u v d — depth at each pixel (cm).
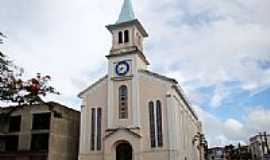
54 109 3844
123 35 3881
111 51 3844
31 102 2450
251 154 9144
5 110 3478
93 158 3512
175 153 3231
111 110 3594
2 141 4012
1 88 2266
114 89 3669
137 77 3625
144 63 3959
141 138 3378
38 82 2483
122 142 3444
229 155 9225
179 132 3572
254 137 9344
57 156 3784
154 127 3400
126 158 3462
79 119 4319
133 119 3469
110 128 3512
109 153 3403
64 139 3953
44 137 3831
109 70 3769
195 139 5059
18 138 3962
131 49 3756
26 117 4009
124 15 4003
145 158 3316
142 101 3531
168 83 3503
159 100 3478
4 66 2259
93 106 3731
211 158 8794
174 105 3447
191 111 5166
